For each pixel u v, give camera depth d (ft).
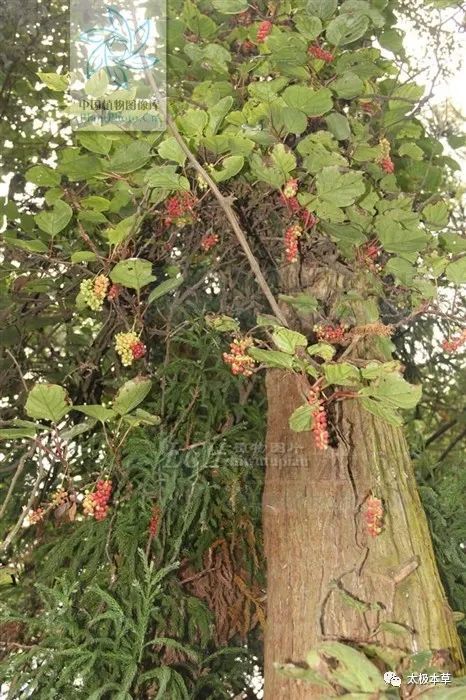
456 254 5.95
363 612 4.08
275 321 4.82
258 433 7.55
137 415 5.05
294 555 4.47
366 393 4.33
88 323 9.85
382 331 5.20
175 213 6.12
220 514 7.20
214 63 6.37
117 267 5.17
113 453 5.35
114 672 5.74
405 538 4.48
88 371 8.07
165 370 6.99
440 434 11.83
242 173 6.34
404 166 7.74
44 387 4.53
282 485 4.86
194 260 7.70
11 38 8.82
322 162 5.40
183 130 5.41
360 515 4.53
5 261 7.35
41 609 6.81
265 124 5.67
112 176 5.74
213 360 7.70
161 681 5.37
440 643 4.02
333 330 5.25
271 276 7.13
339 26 5.65
